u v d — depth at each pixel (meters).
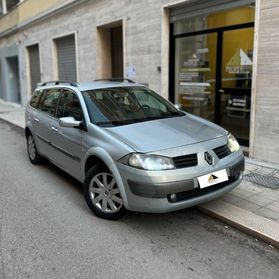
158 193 3.74
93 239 3.92
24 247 3.76
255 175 5.63
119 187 4.02
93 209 4.48
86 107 4.85
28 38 17.81
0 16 22.72
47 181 6.00
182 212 4.59
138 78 9.60
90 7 11.59
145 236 3.98
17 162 7.33
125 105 5.06
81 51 12.59
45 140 6.07
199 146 4.05
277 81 5.98
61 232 4.09
